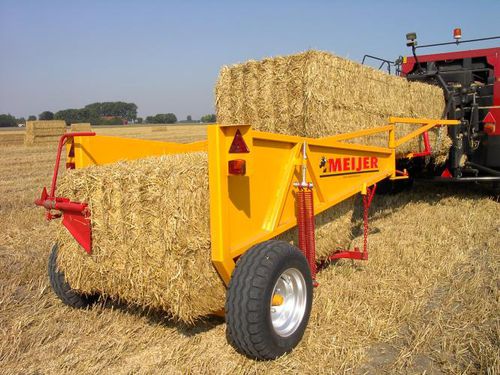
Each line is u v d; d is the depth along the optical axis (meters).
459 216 7.18
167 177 2.94
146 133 41.34
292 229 3.99
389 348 3.34
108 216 3.19
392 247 5.70
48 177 13.12
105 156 4.08
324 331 3.52
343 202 4.83
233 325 2.94
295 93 4.84
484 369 3.02
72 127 33.38
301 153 3.79
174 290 3.00
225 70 5.38
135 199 3.05
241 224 3.24
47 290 4.35
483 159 7.78
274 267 2.99
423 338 3.36
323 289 4.29
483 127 7.67
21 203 8.88
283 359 3.11
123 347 3.28
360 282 4.49
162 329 3.53
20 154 21.75
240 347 3.00
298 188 3.74
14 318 3.74
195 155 3.73
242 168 2.92
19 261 5.26
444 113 7.62
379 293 4.25
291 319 3.27
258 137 3.26
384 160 5.39
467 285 4.41
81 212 3.22
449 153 7.96
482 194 8.76
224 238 3.01
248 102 5.21
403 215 7.38
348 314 3.74
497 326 3.55
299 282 3.33
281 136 3.50
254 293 2.89
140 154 4.39
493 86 7.54
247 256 3.02
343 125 5.15
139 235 3.07
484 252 5.47
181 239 2.93
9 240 6.15
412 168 8.11
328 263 5.03
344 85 5.14
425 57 8.83
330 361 3.12
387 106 6.11
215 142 2.93
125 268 3.18
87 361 3.09
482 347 3.25
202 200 2.99
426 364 3.14
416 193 9.12
